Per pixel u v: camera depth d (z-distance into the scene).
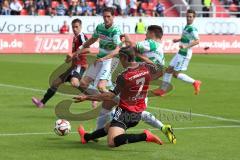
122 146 18.64
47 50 65.88
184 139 20.02
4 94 31.86
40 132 20.89
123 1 74.69
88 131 21.42
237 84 38.75
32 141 19.30
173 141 19.02
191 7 82.25
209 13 79.69
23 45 65.00
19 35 64.81
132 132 21.17
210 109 27.42
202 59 61.47
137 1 78.94
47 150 17.97
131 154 17.55
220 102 29.97
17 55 62.16
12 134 20.47
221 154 17.78
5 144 18.77
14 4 70.56
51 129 21.50
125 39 23.72
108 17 23.62
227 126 22.80
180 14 78.62
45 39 65.81
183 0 81.62
